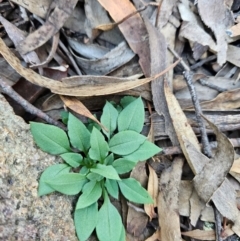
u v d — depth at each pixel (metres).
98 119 0.24
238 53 0.25
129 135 0.22
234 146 0.24
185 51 0.25
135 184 0.22
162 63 0.23
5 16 0.24
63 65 0.24
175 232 0.22
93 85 0.23
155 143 0.24
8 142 0.20
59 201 0.21
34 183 0.21
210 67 0.25
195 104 0.23
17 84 0.23
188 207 0.23
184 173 0.24
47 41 0.24
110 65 0.24
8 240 0.20
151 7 0.24
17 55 0.23
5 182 0.20
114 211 0.22
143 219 0.23
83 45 0.24
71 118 0.22
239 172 0.23
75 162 0.22
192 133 0.23
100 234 0.21
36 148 0.21
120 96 0.24
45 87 0.22
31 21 0.24
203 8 0.24
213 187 0.22
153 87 0.23
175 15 0.24
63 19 0.23
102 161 0.22
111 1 0.23
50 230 0.20
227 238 0.23
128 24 0.23
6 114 0.21
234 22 0.24
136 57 0.24
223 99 0.24
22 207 0.20
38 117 0.23
